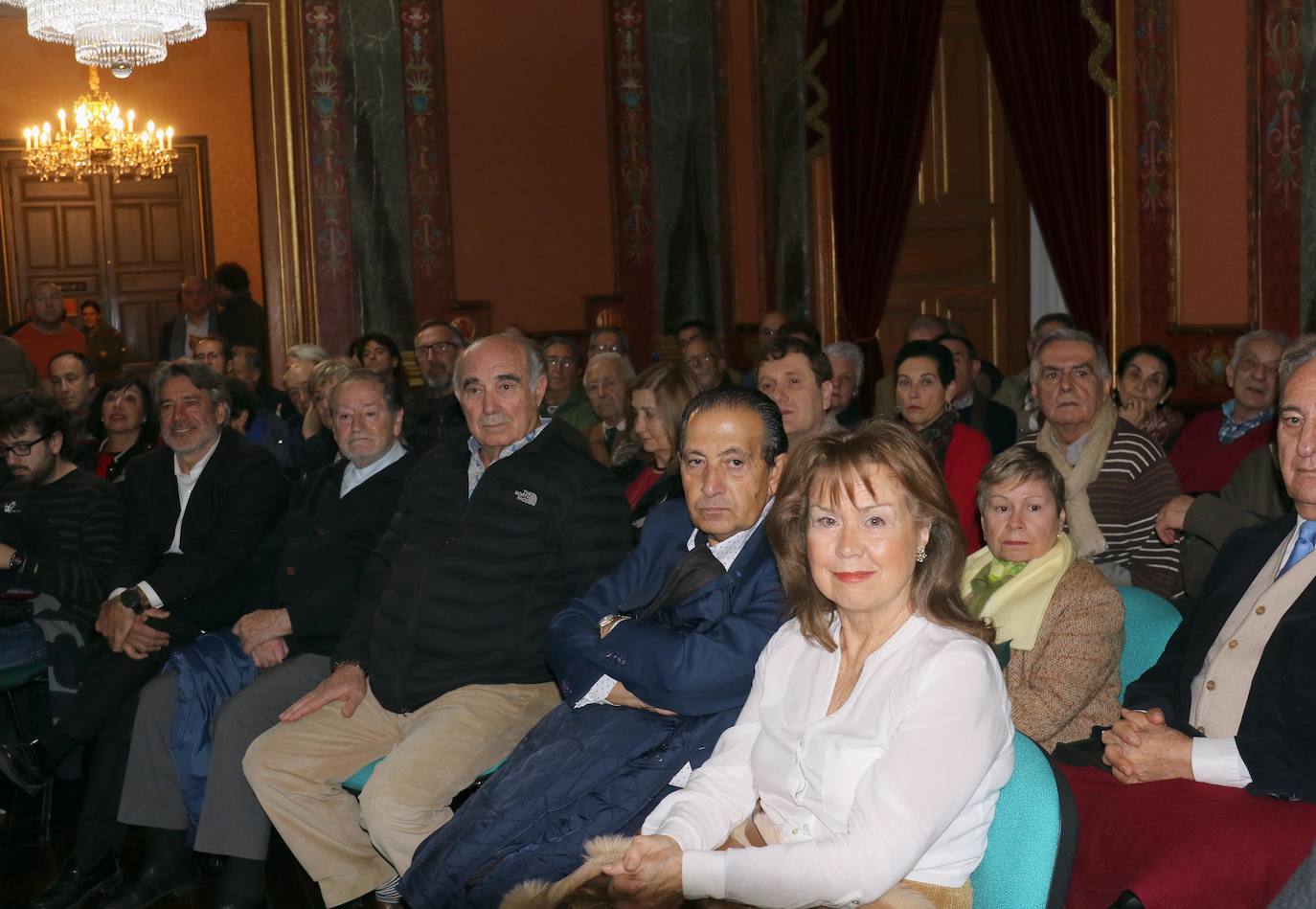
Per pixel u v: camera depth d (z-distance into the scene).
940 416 4.28
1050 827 1.96
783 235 8.53
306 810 3.27
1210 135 5.95
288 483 4.12
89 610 4.12
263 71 8.62
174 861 3.60
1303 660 2.38
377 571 3.53
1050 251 6.71
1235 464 4.56
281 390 7.93
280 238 8.73
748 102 8.93
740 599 2.59
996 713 1.99
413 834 3.01
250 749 3.30
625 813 2.59
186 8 6.91
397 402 3.98
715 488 2.60
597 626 2.81
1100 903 2.37
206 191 10.41
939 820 1.92
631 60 9.35
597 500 3.26
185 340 9.35
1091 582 2.82
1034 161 6.69
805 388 3.77
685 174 9.49
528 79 9.16
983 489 2.92
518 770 2.73
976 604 2.91
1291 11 5.44
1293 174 5.46
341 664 3.44
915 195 8.15
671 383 3.87
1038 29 6.59
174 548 4.04
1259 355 4.47
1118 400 5.72
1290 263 5.50
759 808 2.23
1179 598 3.74
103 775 3.66
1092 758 2.67
